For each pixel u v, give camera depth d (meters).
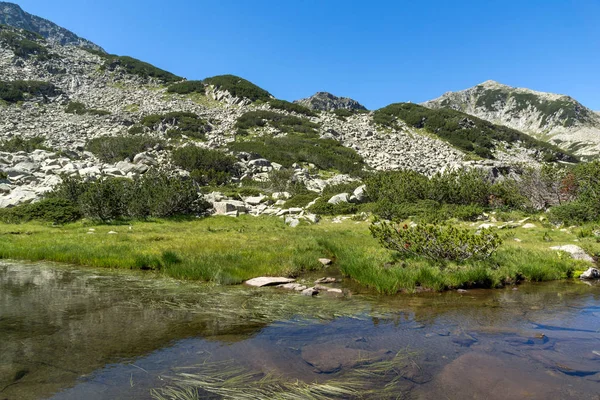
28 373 4.54
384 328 6.53
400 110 90.56
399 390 4.28
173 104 74.38
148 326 6.35
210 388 4.23
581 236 17.64
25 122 57.59
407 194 29.88
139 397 4.00
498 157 68.06
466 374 4.71
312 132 64.44
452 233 11.70
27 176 31.62
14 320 6.52
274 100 81.62
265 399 4.00
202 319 6.81
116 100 75.12
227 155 45.84
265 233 20.19
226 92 81.50
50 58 87.94
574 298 8.85
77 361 4.89
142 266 11.95
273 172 42.38
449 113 86.88
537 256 12.37
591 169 27.67
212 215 27.33
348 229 22.69
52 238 16.88
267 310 7.48
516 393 4.24
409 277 9.80
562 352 5.48
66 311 7.09
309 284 10.18
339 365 4.93
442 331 6.38
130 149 45.69
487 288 9.91
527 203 28.89
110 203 24.11
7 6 177.75
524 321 7.00
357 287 9.97
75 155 43.50
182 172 39.00
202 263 11.33
